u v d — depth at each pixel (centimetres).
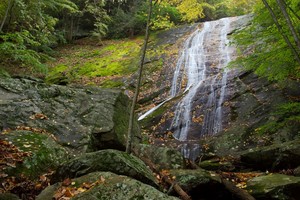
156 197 291
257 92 1046
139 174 368
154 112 1121
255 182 493
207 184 447
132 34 2134
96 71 1526
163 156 559
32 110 624
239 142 840
